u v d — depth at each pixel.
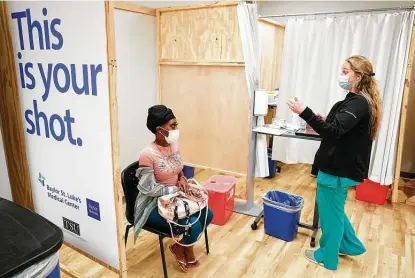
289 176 4.02
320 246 2.27
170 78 3.23
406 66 2.91
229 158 3.05
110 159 1.47
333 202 2.04
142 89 3.32
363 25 3.40
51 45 1.54
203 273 2.12
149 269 2.16
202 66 3.00
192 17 2.94
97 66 1.39
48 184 1.80
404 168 4.00
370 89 1.86
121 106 3.11
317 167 2.05
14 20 1.66
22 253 1.12
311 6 4.45
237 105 2.90
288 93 3.91
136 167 2.03
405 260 2.30
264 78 4.04
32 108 1.73
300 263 2.25
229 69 2.87
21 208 1.39
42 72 1.62
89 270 2.11
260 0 4.68
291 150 4.02
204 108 3.09
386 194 3.20
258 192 3.50
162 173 1.97
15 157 1.92
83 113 1.51
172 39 3.11
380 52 3.24
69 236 1.80
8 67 1.77
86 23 1.38
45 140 1.72
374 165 3.15
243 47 2.67
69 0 1.40
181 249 2.18
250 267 2.20
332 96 3.67
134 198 2.00
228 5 2.72
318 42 3.65
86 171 1.59
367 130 1.87
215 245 2.45
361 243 2.28
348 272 2.16
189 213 1.89
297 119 2.74
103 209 1.58
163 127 1.91
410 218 2.93
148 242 2.49
